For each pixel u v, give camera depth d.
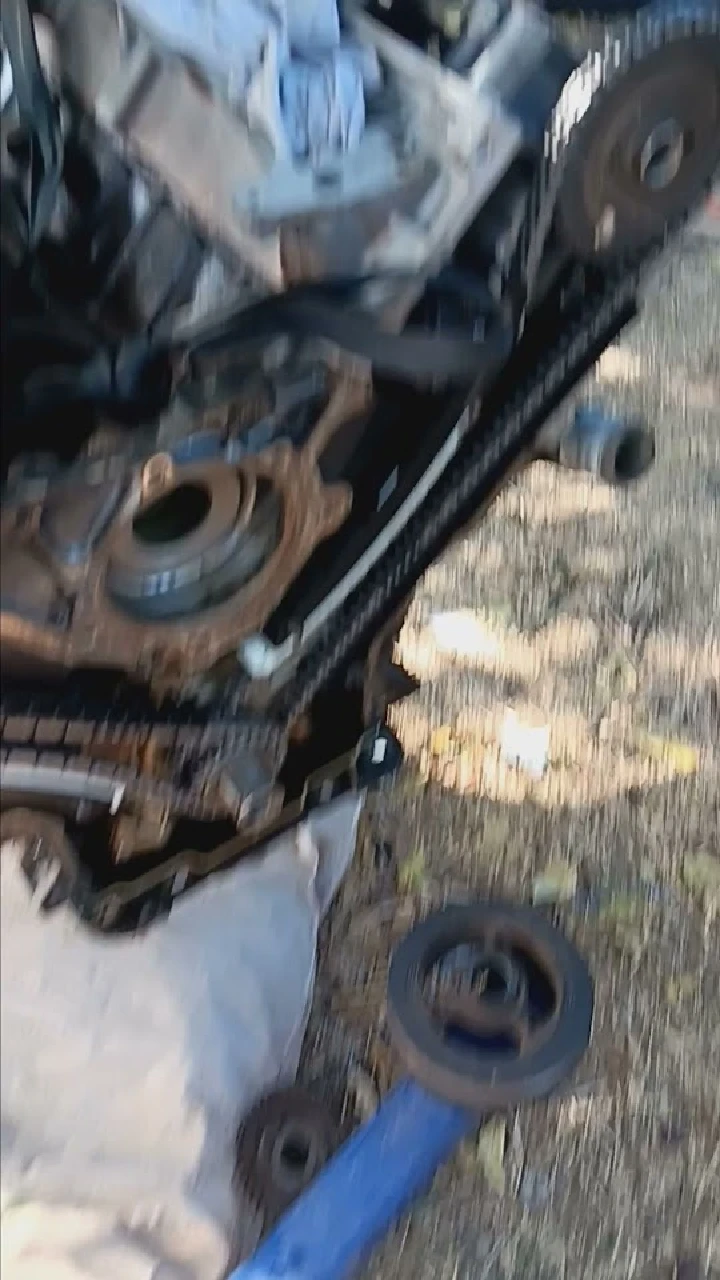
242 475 0.86
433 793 1.66
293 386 0.83
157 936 1.35
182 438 0.80
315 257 0.81
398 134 0.83
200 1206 1.24
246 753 1.06
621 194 0.83
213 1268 1.23
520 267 0.86
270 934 1.40
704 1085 1.45
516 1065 1.35
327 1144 1.35
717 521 2.03
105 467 0.79
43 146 0.90
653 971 1.53
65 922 1.33
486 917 1.47
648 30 0.76
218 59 0.81
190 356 0.81
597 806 1.67
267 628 1.03
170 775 1.04
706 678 1.83
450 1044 1.36
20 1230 1.19
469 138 0.80
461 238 0.87
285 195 0.79
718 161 0.86
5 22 0.87
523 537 1.97
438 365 0.85
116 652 0.90
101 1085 1.27
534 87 0.81
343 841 1.52
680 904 1.58
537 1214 1.35
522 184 0.84
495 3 0.83
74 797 1.01
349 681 1.14
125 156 0.88
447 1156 1.34
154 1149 1.26
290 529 0.91
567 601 1.90
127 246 0.90
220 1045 1.32
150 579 0.90
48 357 0.84
